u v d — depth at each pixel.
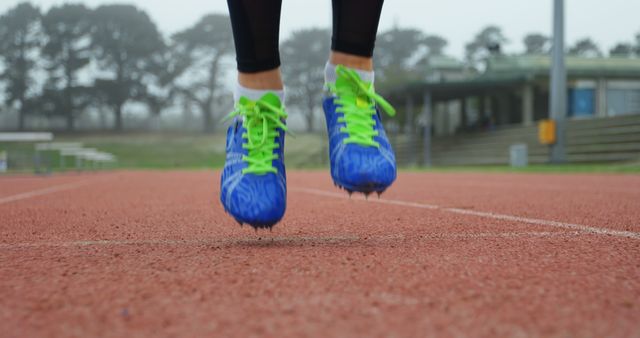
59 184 7.95
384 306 0.87
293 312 0.84
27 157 27.56
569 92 25.59
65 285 1.04
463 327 0.76
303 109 71.44
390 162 1.50
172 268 1.20
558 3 14.16
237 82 1.58
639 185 5.59
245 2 1.45
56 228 2.14
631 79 25.95
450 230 1.92
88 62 61.94
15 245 1.62
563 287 1.01
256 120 1.54
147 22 64.56
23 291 0.99
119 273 1.15
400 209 2.90
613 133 16.12
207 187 6.43
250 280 1.07
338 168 1.51
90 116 70.25
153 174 15.45
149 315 0.83
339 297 0.93
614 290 0.98
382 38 76.56
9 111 69.75
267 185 1.50
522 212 2.67
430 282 1.04
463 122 29.80
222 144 49.44
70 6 61.34
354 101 1.55
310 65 70.31
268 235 1.82
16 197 4.55
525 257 1.32
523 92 24.98
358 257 1.32
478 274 1.12
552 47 14.38
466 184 6.18
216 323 0.78
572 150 16.17
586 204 3.17
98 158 25.83
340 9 1.52
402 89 23.22
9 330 0.76
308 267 1.19
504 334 0.73
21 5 60.50
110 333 0.74
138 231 1.99
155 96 65.56
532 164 16.45
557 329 0.75
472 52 79.25
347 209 2.94
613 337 0.72
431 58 30.12
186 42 66.81
